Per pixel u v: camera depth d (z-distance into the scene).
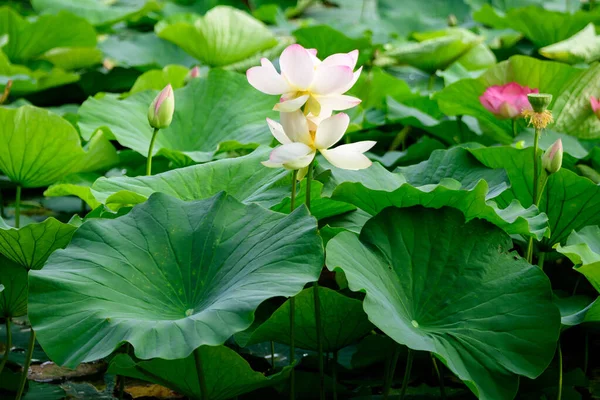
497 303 4.40
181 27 7.01
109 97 5.45
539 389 4.64
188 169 4.84
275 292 4.23
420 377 4.77
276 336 4.55
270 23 9.62
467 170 4.93
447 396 4.65
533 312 4.38
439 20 9.30
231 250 4.40
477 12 7.88
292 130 4.34
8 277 4.57
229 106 5.49
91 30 7.89
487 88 5.36
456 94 5.53
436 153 4.99
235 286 4.30
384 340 4.73
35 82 6.48
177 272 4.40
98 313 4.26
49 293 4.28
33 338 4.59
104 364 4.86
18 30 7.65
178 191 4.78
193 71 5.87
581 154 5.27
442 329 4.38
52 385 4.71
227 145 5.17
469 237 4.49
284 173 4.72
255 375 4.29
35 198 5.92
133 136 5.34
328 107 4.36
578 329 4.96
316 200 4.65
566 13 7.21
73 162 5.08
